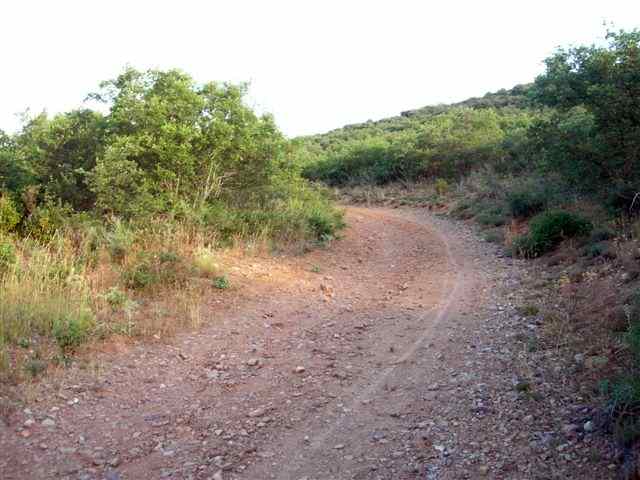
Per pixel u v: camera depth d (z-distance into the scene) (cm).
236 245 1119
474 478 413
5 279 736
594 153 1094
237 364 666
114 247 920
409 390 576
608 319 627
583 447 423
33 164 1129
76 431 509
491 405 515
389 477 430
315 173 3325
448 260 1227
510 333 686
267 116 1430
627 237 916
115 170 1045
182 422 533
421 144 2912
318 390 594
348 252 1327
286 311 859
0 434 484
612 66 1061
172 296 835
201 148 1243
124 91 1206
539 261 1033
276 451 481
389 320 816
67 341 644
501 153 2458
